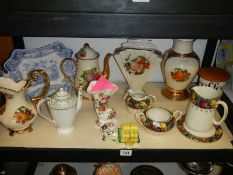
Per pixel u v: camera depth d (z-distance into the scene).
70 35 0.60
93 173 1.09
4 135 0.79
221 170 1.06
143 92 0.94
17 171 1.08
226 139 0.80
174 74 0.89
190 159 0.78
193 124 0.80
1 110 0.77
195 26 0.59
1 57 0.94
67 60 0.92
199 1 0.57
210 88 0.80
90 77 0.90
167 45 1.01
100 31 0.59
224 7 0.57
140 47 0.92
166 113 0.84
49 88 0.88
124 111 0.90
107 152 0.76
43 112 0.87
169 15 0.58
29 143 0.77
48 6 0.57
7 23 0.58
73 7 0.57
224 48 0.98
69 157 0.76
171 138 0.80
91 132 0.81
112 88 0.80
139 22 0.59
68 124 0.79
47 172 1.13
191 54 0.89
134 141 0.77
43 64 0.92
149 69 0.92
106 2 0.57
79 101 0.82
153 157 0.77
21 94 0.76
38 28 0.59
